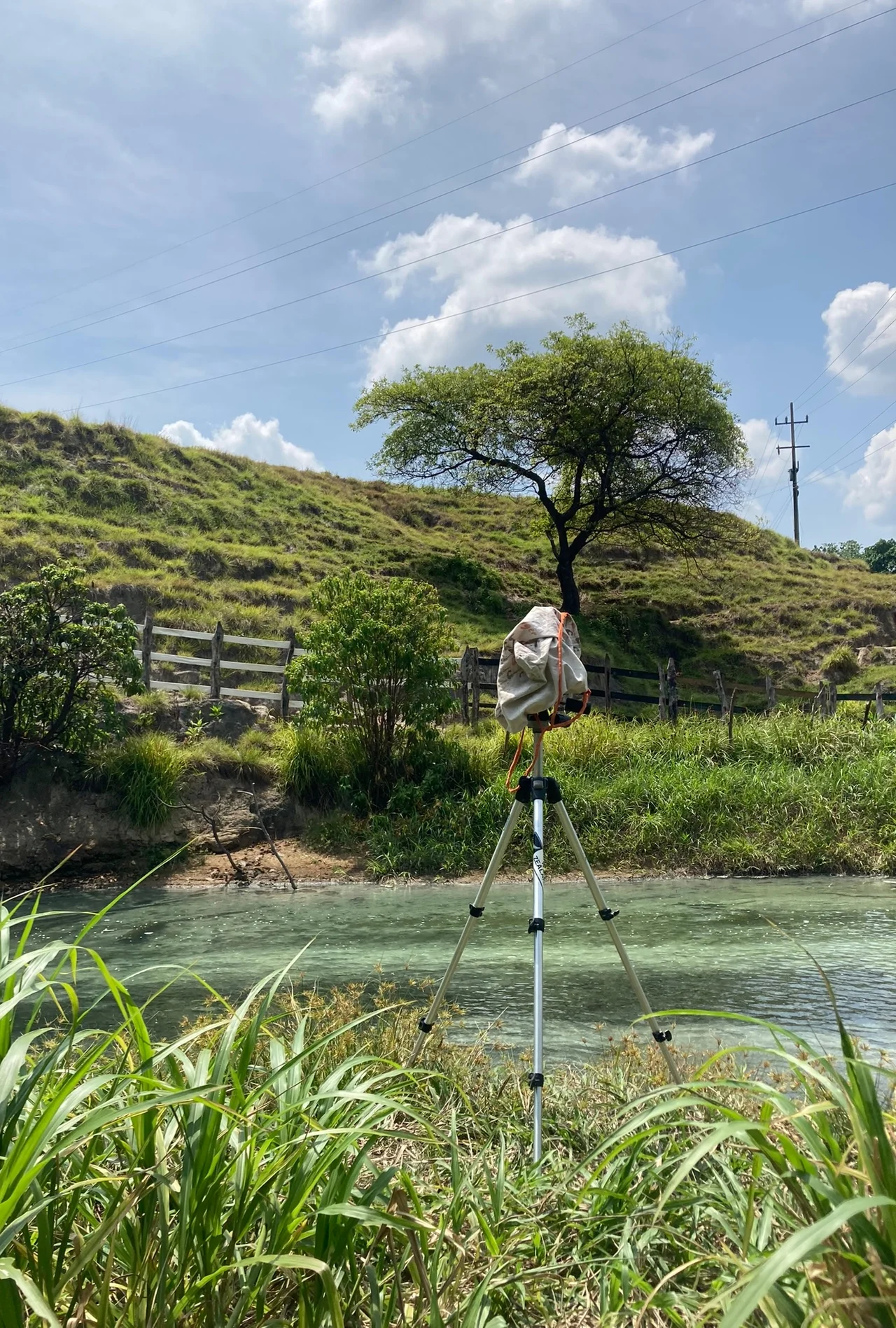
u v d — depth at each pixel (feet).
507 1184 9.14
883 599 122.01
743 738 54.70
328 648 48.08
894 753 51.01
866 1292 5.13
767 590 126.00
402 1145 10.75
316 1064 11.16
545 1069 15.61
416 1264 6.37
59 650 42.24
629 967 11.83
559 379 102.53
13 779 42.50
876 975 24.26
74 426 105.81
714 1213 7.58
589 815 45.44
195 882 40.81
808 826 44.19
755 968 25.22
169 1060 7.89
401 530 119.75
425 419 109.19
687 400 102.99
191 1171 6.47
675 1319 6.70
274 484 117.70
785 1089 13.14
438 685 48.80
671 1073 11.76
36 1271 6.09
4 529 80.89
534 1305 7.51
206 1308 6.34
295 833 46.44
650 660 106.32
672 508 110.22
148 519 95.91
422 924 32.19
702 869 42.47
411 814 46.32
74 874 41.37
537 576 119.14
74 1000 7.32
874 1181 5.10
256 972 25.36
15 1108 6.38
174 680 67.41
